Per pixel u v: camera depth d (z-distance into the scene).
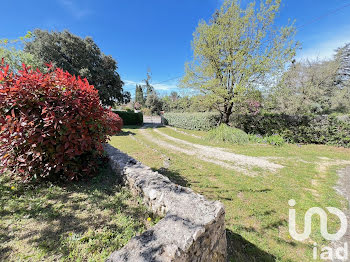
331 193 3.05
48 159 2.26
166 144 7.66
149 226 1.65
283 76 7.61
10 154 2.09
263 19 7.20
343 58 15.91
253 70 7.38
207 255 1.32
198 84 8.70
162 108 30.53
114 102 18.89
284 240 1.97
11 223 1.50
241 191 3.13
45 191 2.12
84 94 2.38
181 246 1.04
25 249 1.24
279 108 10.99
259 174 3.99
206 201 1.62
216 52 7.72
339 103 12.15
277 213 2.47
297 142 7.87
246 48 7.55
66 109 2.21
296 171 4.18
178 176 3.80
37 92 2.05
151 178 2.23
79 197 2.07
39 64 7.89
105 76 15.92
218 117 11.57
